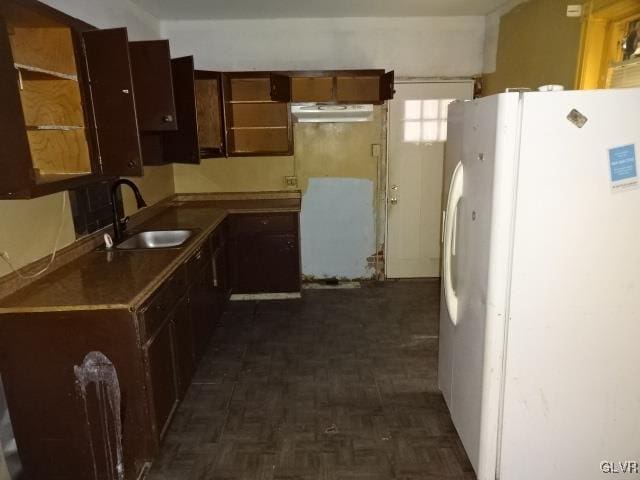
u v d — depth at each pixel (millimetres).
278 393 2596
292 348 3131
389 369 2834
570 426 1716
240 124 4000
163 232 2994
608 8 2295
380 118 4137
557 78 2795
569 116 1469
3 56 1441
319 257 4398
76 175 1857
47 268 2109
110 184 2773
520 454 1745
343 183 4262
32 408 1815
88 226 2533
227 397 2561
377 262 4406
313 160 4211
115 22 2996
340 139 4172
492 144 1542
